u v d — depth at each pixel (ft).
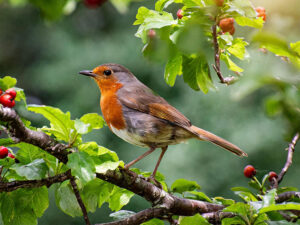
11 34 87.25
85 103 72.64
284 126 12.30
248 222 18.65
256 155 64.85
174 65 21.22
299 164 64.75
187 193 22.76
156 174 22.65
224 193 64.49
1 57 86.94
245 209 18.66
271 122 63.98
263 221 18.72
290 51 14.65
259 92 64.18
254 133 64.34
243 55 21.74
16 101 18.34
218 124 65.82
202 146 65.41
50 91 74.74
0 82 18.45
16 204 19.36
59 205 19.97
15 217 19.35
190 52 14.44
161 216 20.97
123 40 74.90
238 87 11.04
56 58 76.18
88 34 78.69
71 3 15.96
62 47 76.54
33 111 19.02
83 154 17.35
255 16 17.26
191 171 64.28
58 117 17.95
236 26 22.03
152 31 19.25
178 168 64.28
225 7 17.54
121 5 17.74
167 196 20.57
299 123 11.92
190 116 67.77
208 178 64.59
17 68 86.63
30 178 17.44
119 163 18.58
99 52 74.02
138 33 20.53
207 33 20.04
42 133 17.94
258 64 12.72
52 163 18.98
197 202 21.29
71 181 18.71
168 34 18.48
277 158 64.44
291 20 17.83
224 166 64.64
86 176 16.89
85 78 73.82
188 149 65.00
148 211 20.33
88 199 20.12
